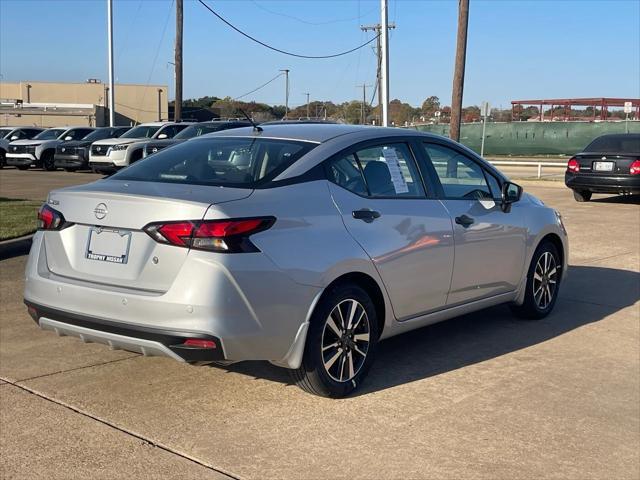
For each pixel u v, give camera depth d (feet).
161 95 246.88
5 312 22.07
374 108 196.34
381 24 71.41
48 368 17.26
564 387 16.40
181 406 15.02
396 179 17.08
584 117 173.06
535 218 21.11
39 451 12.96
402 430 13.96
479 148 133.59
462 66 79.25
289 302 13.99
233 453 12.93
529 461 12.76
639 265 30.45
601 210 48.65
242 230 13.43
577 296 25.25
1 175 79.66
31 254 15.52
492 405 15.28
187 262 13.26
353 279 15.56
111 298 13.74
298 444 13.30
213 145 16.79
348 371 15.48
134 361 17.80
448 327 21.39
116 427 13.98
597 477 12.23
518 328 21.26
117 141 71.97
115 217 14.05
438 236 17.35
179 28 103.86
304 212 14.58
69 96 243.40
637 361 18.35
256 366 17.47
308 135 16.58
